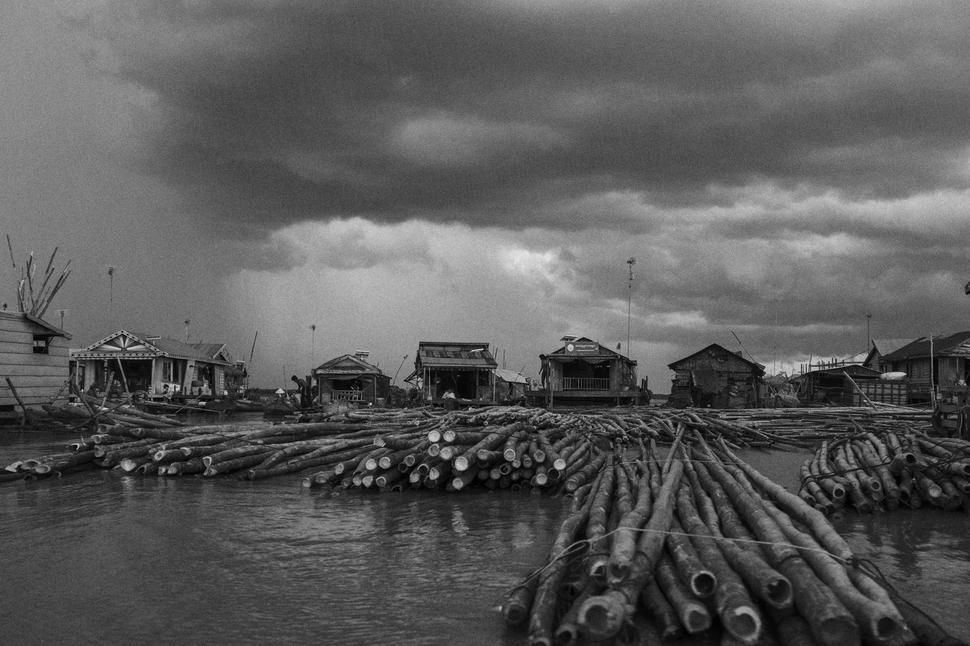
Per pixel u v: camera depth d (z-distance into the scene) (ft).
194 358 168.86
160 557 29.48
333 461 54.13
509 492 46.34
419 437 53.42
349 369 158.40
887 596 19.01
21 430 88.74
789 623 18.99
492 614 22.79
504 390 177.17
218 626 21.74
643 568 20.74
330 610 23.18
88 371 155.53
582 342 155.22
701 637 19.97
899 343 182.60
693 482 36.52
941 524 36.47
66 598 24.21
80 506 40.63
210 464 51.67
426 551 30.89
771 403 153.17
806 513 27.09
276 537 33.30
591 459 54.44
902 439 51.70
